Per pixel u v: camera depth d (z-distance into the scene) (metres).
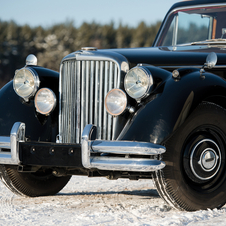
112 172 5.89
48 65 63.19
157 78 5.75
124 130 5.52
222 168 5.99
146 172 5.93
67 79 6.52
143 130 5.37
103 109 6.10
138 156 5.41
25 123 6.53
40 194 7.22
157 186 5.61
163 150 5.32
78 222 5.03
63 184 7.53
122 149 5.22
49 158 5.73
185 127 5.61
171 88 5.62
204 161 5.80
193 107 5.54
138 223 4.82
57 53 64.44
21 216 5.46
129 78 5.70
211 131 5.94
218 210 5.76
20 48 64.50
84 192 7.71
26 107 6.69
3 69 63.38
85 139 5.34
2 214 5.61
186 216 5.20
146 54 6.46
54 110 6.73
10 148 6.09
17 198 7.02
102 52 6.21
